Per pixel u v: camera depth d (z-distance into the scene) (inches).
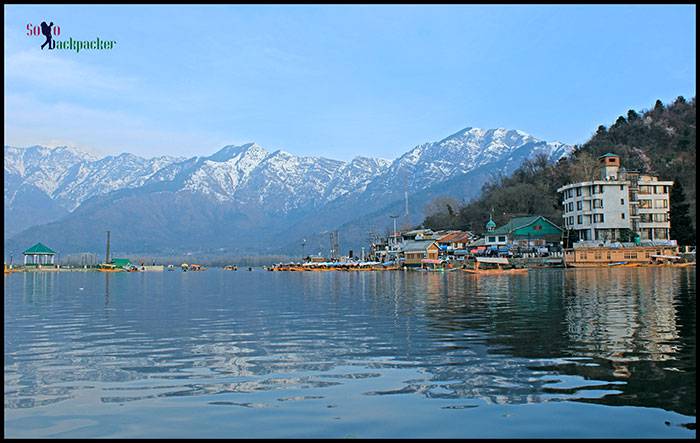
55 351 959.0
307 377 745.0
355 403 626.5
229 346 991.0
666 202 4894.2
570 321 1212.5
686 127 6943.9
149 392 684.7
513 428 542.6
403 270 5925.2
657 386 665.0
